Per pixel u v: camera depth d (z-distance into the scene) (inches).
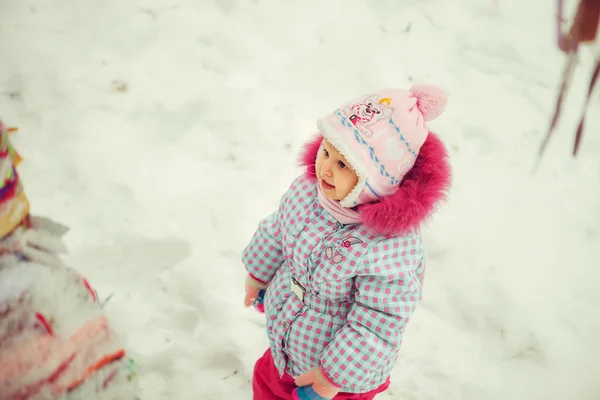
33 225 32.3
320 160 46.3
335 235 47.1
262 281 57.1
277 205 88.5
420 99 44.4
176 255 80.7
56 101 98.8
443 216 90.6
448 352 75.6
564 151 101.1
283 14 117.0
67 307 30.1
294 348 50.9
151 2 116.1
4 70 102.4
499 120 104.8
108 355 32.7
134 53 108.3
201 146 95.2
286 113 101.7
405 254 45.5
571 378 74.5
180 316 74.6
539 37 117.9
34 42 107.4
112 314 73.6
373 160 43.2
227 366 71.0
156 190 88.4
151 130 96.7
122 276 77.5
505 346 76.8
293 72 108.5
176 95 102.5
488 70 112.4
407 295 45.7
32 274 29.3
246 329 74.3
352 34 115.6
